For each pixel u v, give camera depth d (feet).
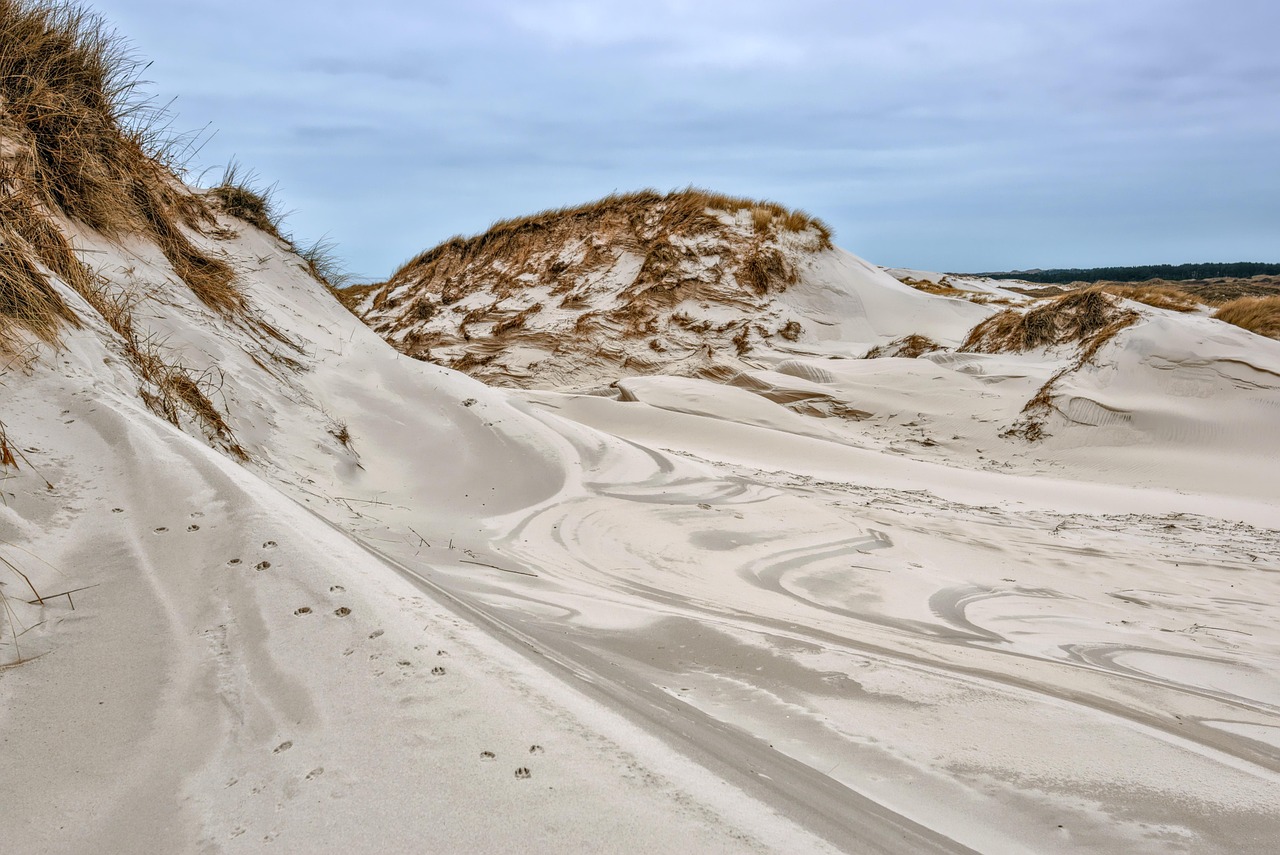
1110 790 6.96
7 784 4.86
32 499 8.21
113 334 14.01
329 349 26.91
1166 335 45.29
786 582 15.60
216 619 6.64
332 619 6.68
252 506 8.45
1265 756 8.34
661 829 4.46
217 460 9.68
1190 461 38.40
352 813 4.58
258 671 6.00
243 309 23.75
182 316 19.74
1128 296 55.67
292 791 4.79
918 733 7.84
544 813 4.55
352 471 19.49
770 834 4.59
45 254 14.99
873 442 45.32
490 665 6.29
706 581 14.97
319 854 4.30
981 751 7.53
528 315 79.00
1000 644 12.52
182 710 5.58
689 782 5.04
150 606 6.80
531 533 17.42
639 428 40.42
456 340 78.59
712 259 79.36
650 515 19.95
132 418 10.18
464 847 4.30
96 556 7.54
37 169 17.84
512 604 11.09
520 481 21.53
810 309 77.05
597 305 77.97
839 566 17.15
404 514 17.30
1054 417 43.88
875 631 12.28
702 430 40.06
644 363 69.97
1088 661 11.99
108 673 5.95
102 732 5.35
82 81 20.75
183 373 16.49
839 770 6.95
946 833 6.01
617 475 23.30
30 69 19.20
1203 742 8.50
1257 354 42.86
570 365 71.05
